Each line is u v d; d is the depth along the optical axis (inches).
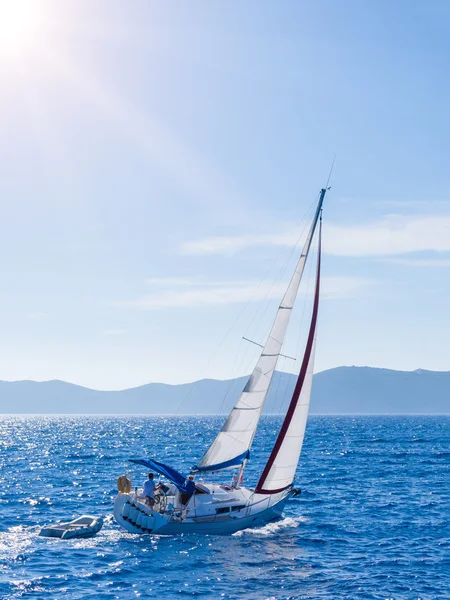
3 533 1640.0
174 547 1493.6
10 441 7066.9
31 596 1147.3
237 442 1713.8
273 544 1558.8
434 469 3437.5
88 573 1288.1
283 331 1748.3
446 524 1839.3
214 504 1631.4
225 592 1193.4
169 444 6215.6
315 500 2285.9
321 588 1227.9
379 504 2197.3
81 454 4758.9
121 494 1598.2
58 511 2001.7
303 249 1758.1
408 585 1250.0
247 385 1726.1
